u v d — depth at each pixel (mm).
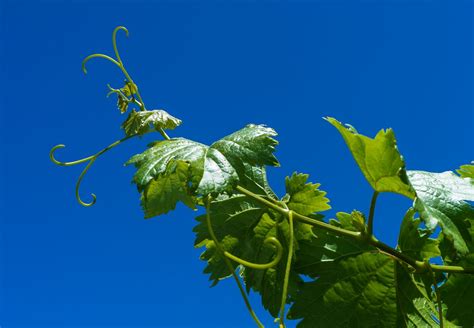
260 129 510
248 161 494
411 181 510
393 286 552
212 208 586
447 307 537
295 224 571
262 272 583
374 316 559
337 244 561
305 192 567
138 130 558
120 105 581
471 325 533
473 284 532
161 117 561
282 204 559
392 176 494
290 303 569
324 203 563
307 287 565
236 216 583
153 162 505
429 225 472
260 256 584
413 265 527
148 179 494
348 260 558
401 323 555
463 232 480
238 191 538
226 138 516
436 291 516
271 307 577
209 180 486
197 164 495
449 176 530
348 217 559
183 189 579
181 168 558
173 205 585
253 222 583
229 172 490
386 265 550
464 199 495
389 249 528
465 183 520
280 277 576
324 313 562
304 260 569
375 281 555
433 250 533
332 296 561
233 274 522
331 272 562
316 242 566
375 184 508
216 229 589
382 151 487
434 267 523
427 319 547
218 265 596
